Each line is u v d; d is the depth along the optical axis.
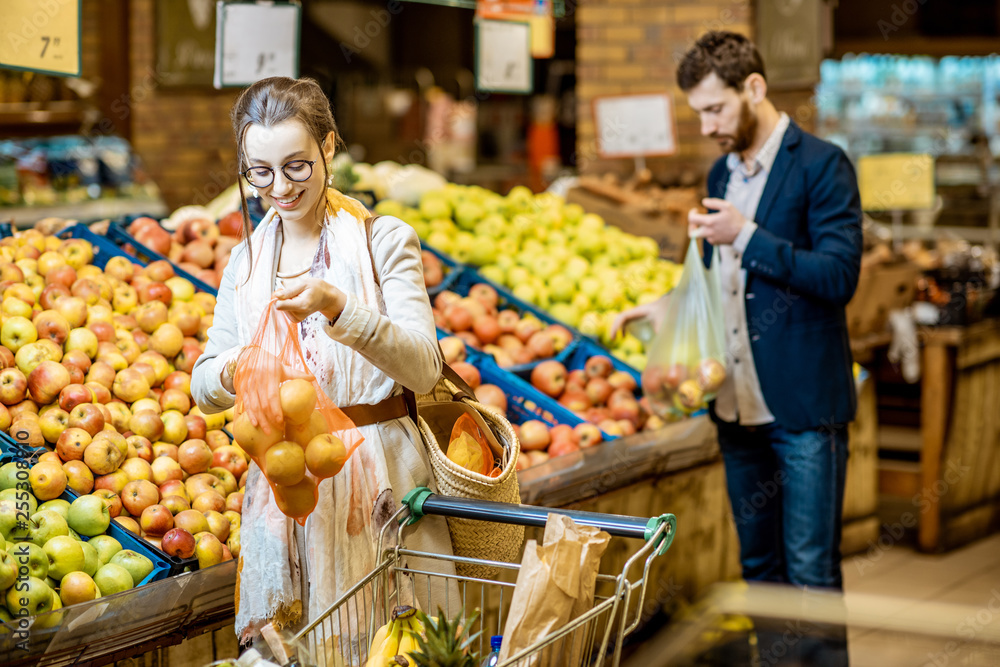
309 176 1.71
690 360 2.93
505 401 3.16
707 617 3.27
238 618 1.80
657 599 3.33
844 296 2.68
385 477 1.78
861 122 7.50
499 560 1.94
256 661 1.49
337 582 1.76
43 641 1.74
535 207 4.41
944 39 6.65
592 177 4.98
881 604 3.74
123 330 2.62
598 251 4.19
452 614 1.87
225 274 1.92
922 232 6.60
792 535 2.84
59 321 2.44
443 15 12.31
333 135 1.78
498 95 11.15
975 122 7.35
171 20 6.16
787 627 2.91
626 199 4.60
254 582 1.78
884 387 5.14
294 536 1.79
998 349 4.70
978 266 4.94
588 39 5.34
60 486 2.07
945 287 4.85
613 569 3.13
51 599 1.86
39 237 2.91
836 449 2.80
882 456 4.99
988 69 7.32
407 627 1.61
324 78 7.80
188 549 2.07
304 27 8.90
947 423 4.43
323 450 1.64
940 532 4.41
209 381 1.81
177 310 2.79
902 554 4.40
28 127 5.78
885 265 4.48
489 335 3.53
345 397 1.79
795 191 2.75
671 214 4.57
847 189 2.73
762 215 2.79
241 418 1.63
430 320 1.80
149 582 1.98
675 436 3.20
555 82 10.59
